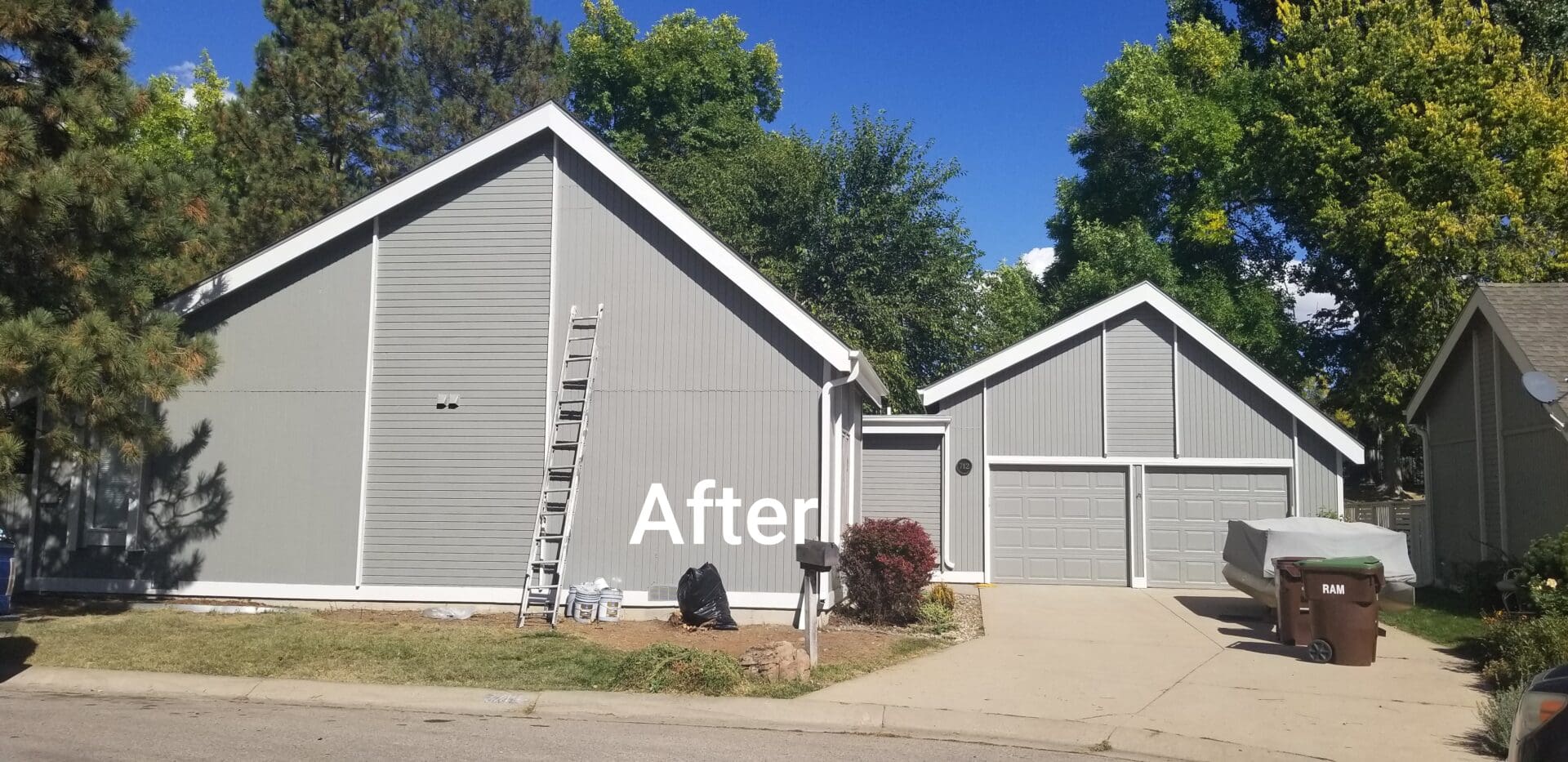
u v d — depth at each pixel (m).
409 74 34.31
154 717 8.52
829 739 8.27
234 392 14.06
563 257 13.83
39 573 14.05
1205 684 10.10
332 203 26.02
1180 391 17.95
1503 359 16.53
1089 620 14.07
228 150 25.72
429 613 13.23
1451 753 7.87
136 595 13.95
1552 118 25.58
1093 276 32.44
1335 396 30.66
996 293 32.56
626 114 40.88
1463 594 15.66
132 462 12.44
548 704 9.12
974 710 8.97
